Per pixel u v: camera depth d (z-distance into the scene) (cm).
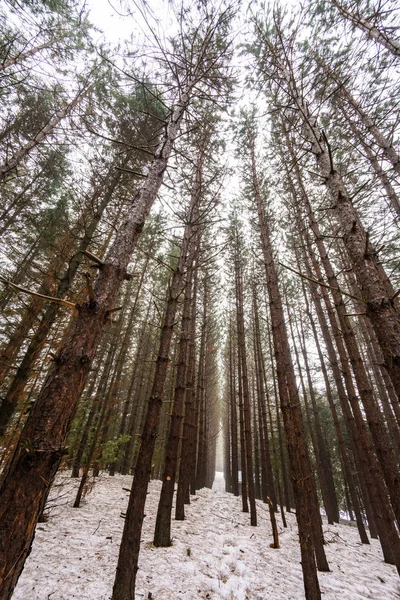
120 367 1173
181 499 699
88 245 640
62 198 775
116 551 438
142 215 297
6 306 538
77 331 202
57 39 634
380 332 252
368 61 383
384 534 642
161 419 1557
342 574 522
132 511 328
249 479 834
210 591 366
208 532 618
